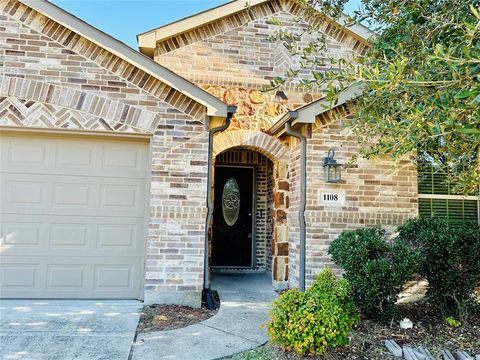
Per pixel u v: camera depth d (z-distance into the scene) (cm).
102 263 620
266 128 784
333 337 405
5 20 601
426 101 309
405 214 691
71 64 612
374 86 292
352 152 691
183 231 617
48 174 618
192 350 432
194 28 801
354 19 458
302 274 669
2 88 591
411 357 428
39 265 605
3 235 600
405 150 317
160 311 567
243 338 472
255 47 816
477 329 534
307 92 812
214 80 793
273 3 838
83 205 623
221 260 941
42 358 398
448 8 379
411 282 669
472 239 565
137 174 641
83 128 609
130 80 626
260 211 965
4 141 611
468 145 305
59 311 547
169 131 630
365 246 554
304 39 832
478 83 244
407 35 425
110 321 517
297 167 723
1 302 578
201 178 630
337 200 681
